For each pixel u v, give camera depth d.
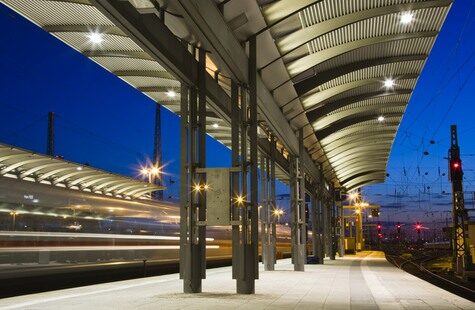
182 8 9.62
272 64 15.69
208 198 12.70
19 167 15.01
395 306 10.80
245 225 12.74
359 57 18.69
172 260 22.20
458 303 11.49
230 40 12.10
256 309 9.67
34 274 14.45
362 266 29.23
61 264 15.59
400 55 18.84
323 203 36.31
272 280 17.41
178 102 17.94
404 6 14.20
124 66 14.52
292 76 17.47
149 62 14.20
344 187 51.16
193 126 12.86
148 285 14.84
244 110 13.66
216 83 14.39
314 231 33.50
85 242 16.84
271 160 23.62
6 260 13.62
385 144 34.72
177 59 11.45
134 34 9.59
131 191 19.97
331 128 27.28
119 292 12.73
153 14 10.11
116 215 18.77
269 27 13.40
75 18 11.18
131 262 19.05
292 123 23.11
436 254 76.06
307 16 13.83
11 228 14.08
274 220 23.45
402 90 22.48
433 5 14.27
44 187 15.67
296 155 23.56
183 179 13.14
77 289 13.61
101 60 14.06
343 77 19.83
